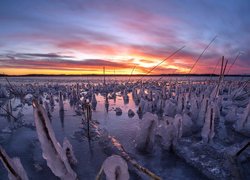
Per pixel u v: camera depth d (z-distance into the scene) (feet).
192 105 32.09
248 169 18.28
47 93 88.43
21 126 34.22
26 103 60.34
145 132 22.74
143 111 44.98
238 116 35.76
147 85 107.34
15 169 6.89
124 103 60.95
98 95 82.33
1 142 26.71
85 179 17.67
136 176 17.95
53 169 8.07
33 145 25.57
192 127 27.91
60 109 47.75
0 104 59.26
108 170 7.29
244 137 26.40
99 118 40.29
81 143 25.94
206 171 18.03
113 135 28.96
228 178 16.78
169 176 17.95
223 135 27.09
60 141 27.25
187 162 20.10
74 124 35.60
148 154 22.30
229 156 17.69
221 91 67.31
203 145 22.82
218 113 33.42
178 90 60.29
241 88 59.06
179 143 24.22
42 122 7.91
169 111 37.22
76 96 64.08
